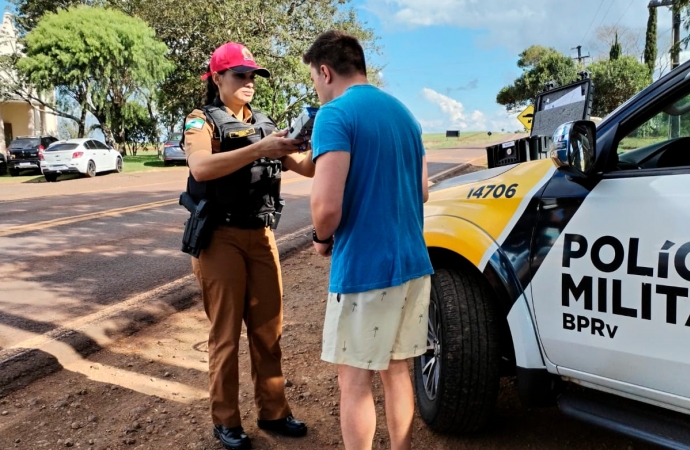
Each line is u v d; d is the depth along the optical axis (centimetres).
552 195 250
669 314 207
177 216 1052
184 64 3366
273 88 3172
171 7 3162
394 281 218
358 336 221
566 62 5181
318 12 3169
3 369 388
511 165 296
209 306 294
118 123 3291
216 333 292
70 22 2706
